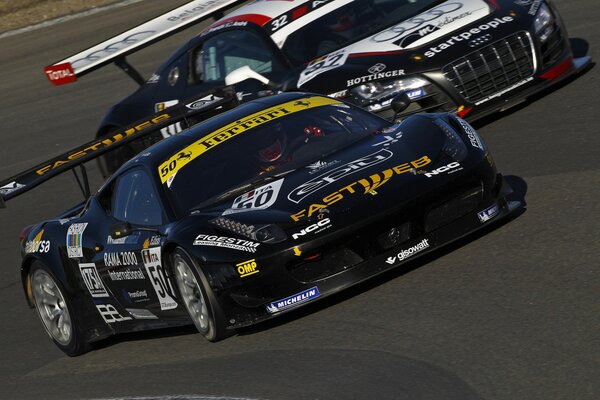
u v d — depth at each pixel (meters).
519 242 23.25
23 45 78.38
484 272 22.16
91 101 60.06
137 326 26.55
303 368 20.09
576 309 19.27
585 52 39.09
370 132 25.44
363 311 21.98
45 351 28.19
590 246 22.09
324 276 21.98
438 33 33.22
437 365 18.48
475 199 23.34
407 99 26.92
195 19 41.12
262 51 36.97
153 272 24.53
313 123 25.70
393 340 20.14
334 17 36.50
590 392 16.14
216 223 22.70
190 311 23.45
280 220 22.12
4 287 35.06
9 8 89.06
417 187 22.45
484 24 33.03
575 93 34.41
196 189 24.53
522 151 30.72
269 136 25.44
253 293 21.89
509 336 18.88
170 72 41.12
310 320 22.47
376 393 18.03
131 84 61.16
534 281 21.05
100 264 26.36
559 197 25.72
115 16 77.81
